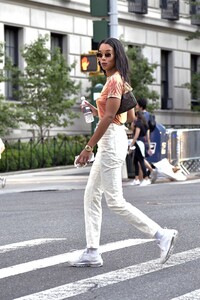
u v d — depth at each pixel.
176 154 25.97
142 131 22.03
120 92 9.33
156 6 41.91
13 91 31.95
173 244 9.41
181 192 19.56
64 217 14.52
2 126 28.69
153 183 23.22
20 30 33.88
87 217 9.67
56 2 35.06
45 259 10.16
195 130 27.28
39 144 30.62
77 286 8.49
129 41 39.75
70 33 36.25
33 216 14.79
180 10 43.75
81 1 36.50
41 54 31.41
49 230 12.84
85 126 37.06
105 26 23.08
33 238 12.00
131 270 9.30
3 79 29.72
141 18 40.44
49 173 28.25
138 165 22.39
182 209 15.37
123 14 39.00
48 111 31.52
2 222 13.96
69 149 31.62
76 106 36.25
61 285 8.57
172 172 23.70
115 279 8.82
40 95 31.47
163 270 9.27
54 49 32.97
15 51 33.84
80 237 12.02
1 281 8.85
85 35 37.19
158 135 24.36
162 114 41.97
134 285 8.50
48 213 15.27
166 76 43.44
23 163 28.94
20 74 31.62
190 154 27.03
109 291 8.23
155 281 8.68
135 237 11.85
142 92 36.16
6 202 17.83
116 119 9.43
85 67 22.95
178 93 43.78
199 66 45.97
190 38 43.72
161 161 23.66
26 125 33.41
